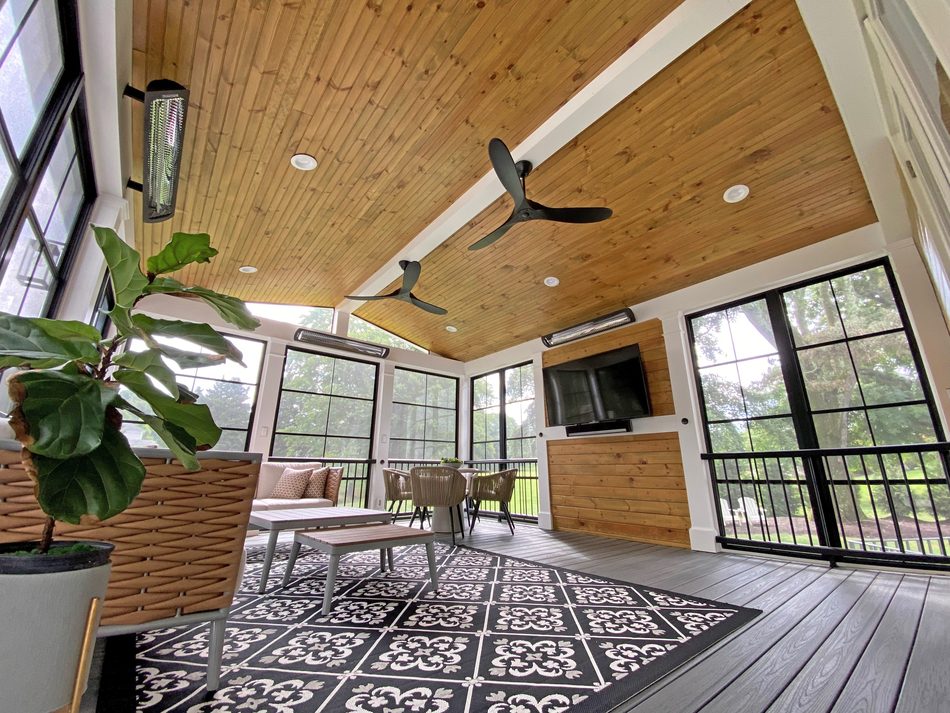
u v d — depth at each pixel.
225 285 5.30
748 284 4.14
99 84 1.96
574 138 3.24
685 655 1.62
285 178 3.33
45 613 0.71
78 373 0.84
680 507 4.24
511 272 5.04
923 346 3.07
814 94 2.73
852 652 1.63
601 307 5.32
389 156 3.18
